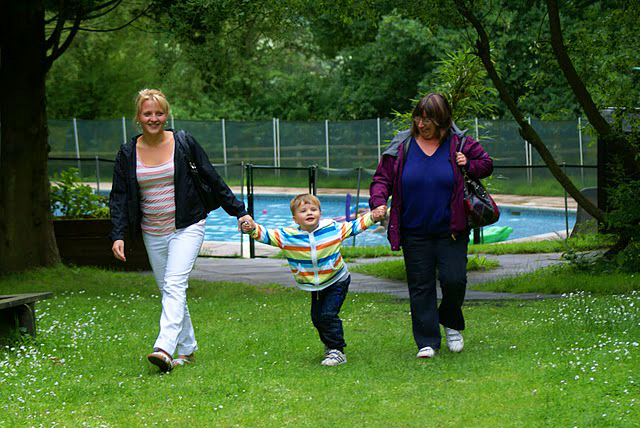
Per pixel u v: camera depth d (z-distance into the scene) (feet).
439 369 22.76
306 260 24.30
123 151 24.62
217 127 140.46
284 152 139.13
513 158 123.44
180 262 24.57
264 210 120.88
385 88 150.41
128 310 37.27
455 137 25.00
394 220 25.09
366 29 152.46
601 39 52.21
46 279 48.44
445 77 53.42
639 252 46.96
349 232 24.75
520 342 26.11
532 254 62.39
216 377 22.66
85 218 61.26
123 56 161.58
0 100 51.42
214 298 41.60
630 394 18.29
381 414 18.47
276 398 20.24
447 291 24.94
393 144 25.46
